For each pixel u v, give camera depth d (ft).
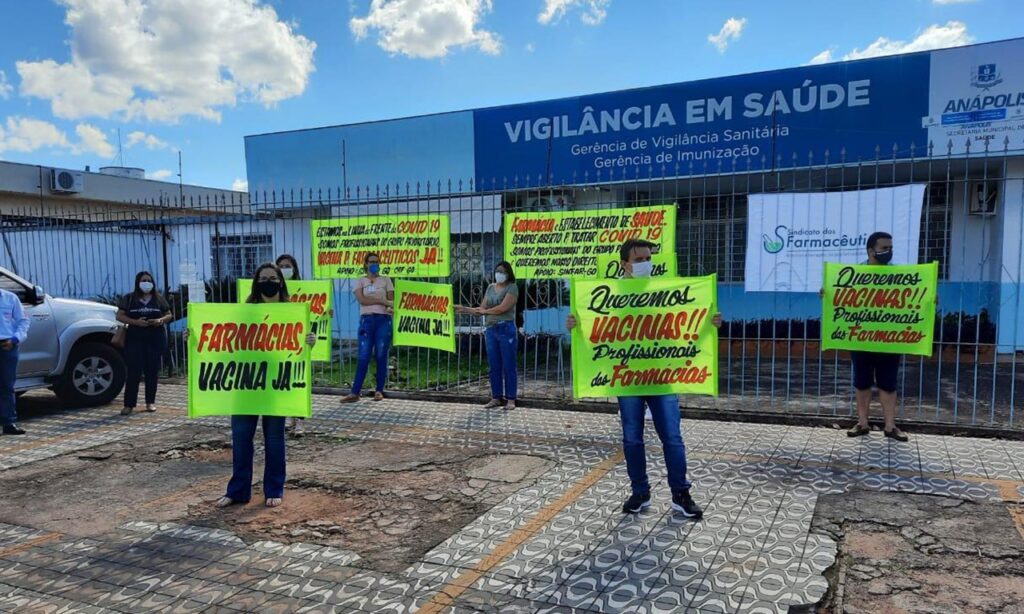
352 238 29.89
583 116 43.04
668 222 25.14
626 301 15.55
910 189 22.09
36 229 40.88
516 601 11.53
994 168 38.11
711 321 15.30
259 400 16.30
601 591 11.78
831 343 21.31
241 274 40.78
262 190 53.16
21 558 13.83
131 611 11.58
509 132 45.29
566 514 15.42
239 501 16.66
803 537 13.85
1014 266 37.76
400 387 31.83
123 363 30.01
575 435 22.61
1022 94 34.55
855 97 37.19
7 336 23.85
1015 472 17.71
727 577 12.20
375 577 12.59
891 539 13.76
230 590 12.24
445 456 20.44
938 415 24.39
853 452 19.79
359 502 16.66
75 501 17.24
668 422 15.30
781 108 38.55
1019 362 37.52
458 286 38.58
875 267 20.71
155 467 20.10
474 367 37.50
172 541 14.49
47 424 25.80
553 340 40.09
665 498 16.30
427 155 47.85
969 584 11.89
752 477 17.67
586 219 26.17
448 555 13.43
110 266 43.19
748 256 24.49
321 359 27.94
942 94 35.78
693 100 40.27
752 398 28.81
